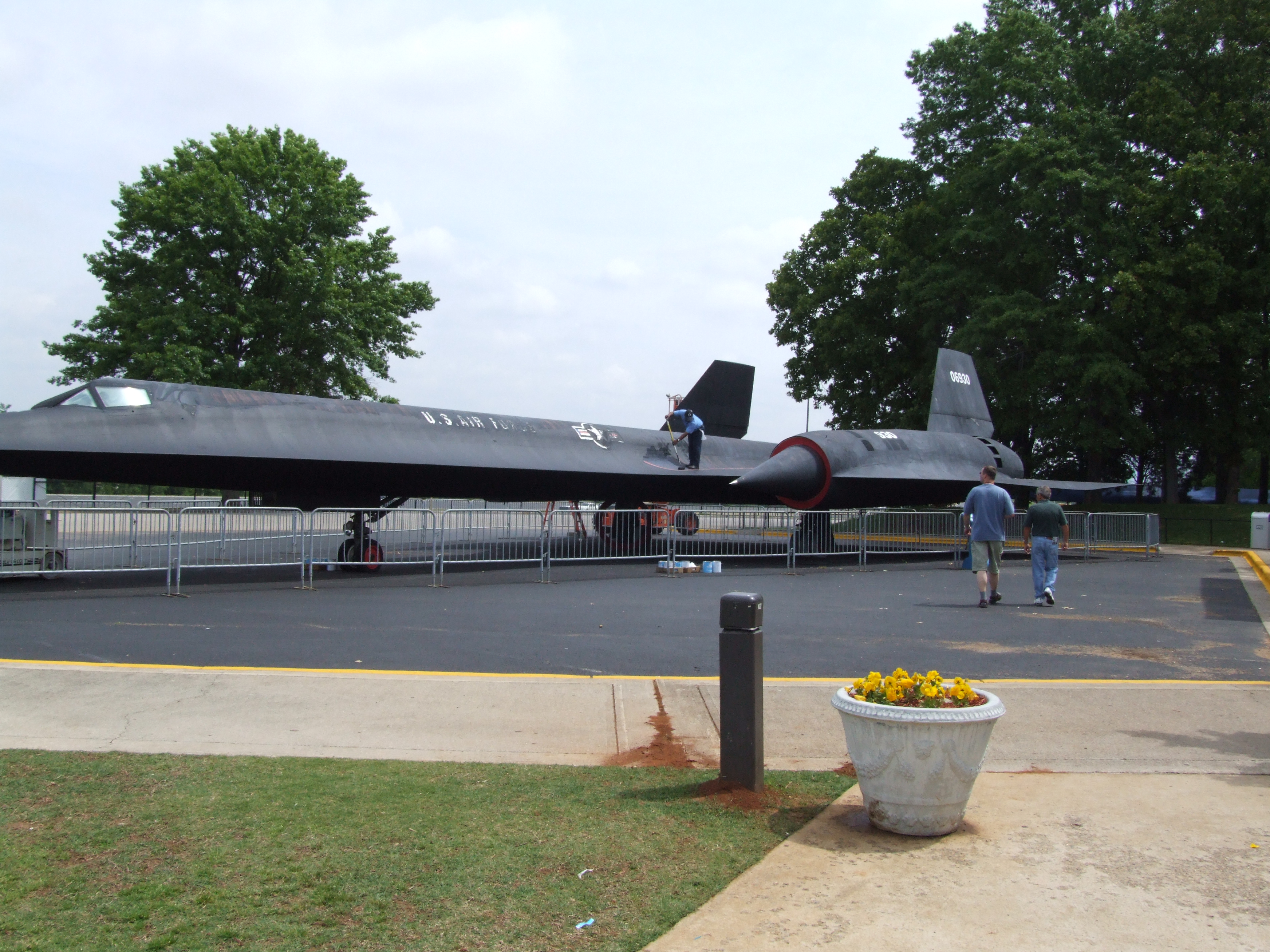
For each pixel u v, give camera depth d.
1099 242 31.28
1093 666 8.41
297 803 4.59
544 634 9.77
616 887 3.70
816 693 7.03
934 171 37.38
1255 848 4.18
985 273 33.62
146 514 14.65
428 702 6.61
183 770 5.10
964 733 4.23
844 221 38.62
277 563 13.63
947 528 19.55
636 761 5.48
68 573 12.98
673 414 21.53
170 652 8.40
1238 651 9.31
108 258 33.94
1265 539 21.69
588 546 21.27
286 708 6.41
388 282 38.41
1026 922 3.45
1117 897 3.67
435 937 3.25
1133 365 32.66
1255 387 31.80
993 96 33.53
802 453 20.45
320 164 35.34
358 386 35.62
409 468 16.39
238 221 32.16
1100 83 33.78
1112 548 22.69
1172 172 29.72
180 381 30.16
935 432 24.97
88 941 3.18
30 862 3.84
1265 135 30.86
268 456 14.75
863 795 4.45
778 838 4.27
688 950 3.20
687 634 9.88
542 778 5.09
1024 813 4.64
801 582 15.85
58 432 13.26
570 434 20.30
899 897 3.65
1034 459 45.22
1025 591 14.73
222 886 3.63
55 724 6.00
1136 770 5.37
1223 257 30.28
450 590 13.95
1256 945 3.27
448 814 4.47
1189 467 50.41
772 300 40.47
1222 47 32.44
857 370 37.69
